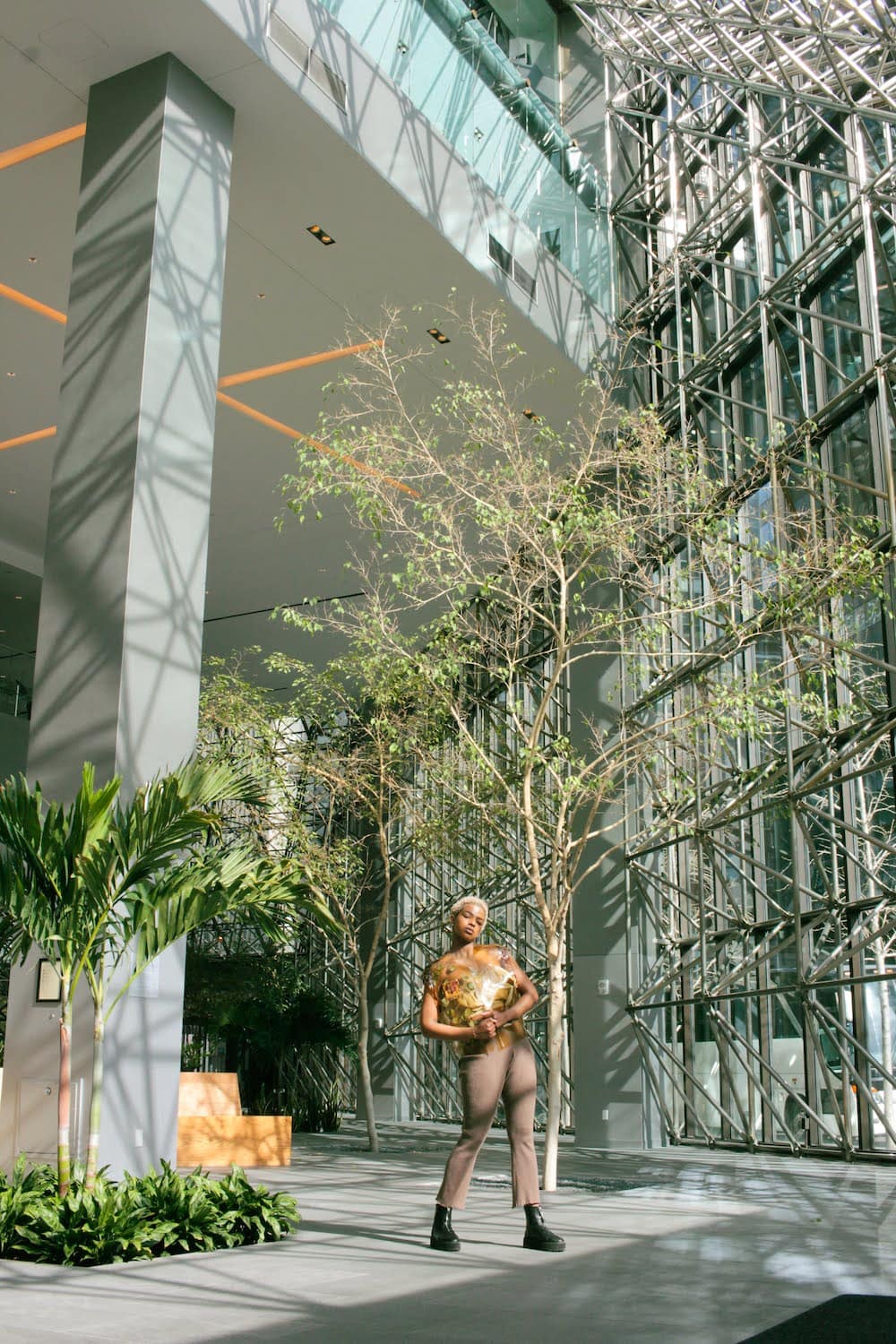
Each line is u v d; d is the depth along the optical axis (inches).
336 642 922.7
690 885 605.0
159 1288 181.5
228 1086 551.2
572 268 578.6
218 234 382.6
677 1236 246.8
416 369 549.6
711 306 612.4
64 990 246.8
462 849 615.5
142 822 246.8
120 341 352.8
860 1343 138.3
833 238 472.7
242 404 588.1
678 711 566.3
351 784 652.7
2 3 353.7
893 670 410.0
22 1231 211.2
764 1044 514.9
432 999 222.4
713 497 465.7
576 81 682.2
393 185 435.8
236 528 728.3
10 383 570.9
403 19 461.7
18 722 950.4
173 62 372.8
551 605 438.9
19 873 243.8
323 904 314.3
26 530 752.3
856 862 418.9
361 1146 615.2
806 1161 464.8
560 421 585.6
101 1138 293.1
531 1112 227.8
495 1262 207.5
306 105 395.9
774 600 408.5
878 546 430.9
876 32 399.9
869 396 445.4
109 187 370.6
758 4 491.2
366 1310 163.3
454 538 424.2
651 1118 605.0
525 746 410.9
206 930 914.7
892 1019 422.0
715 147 613.0
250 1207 238.2
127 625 326.6
